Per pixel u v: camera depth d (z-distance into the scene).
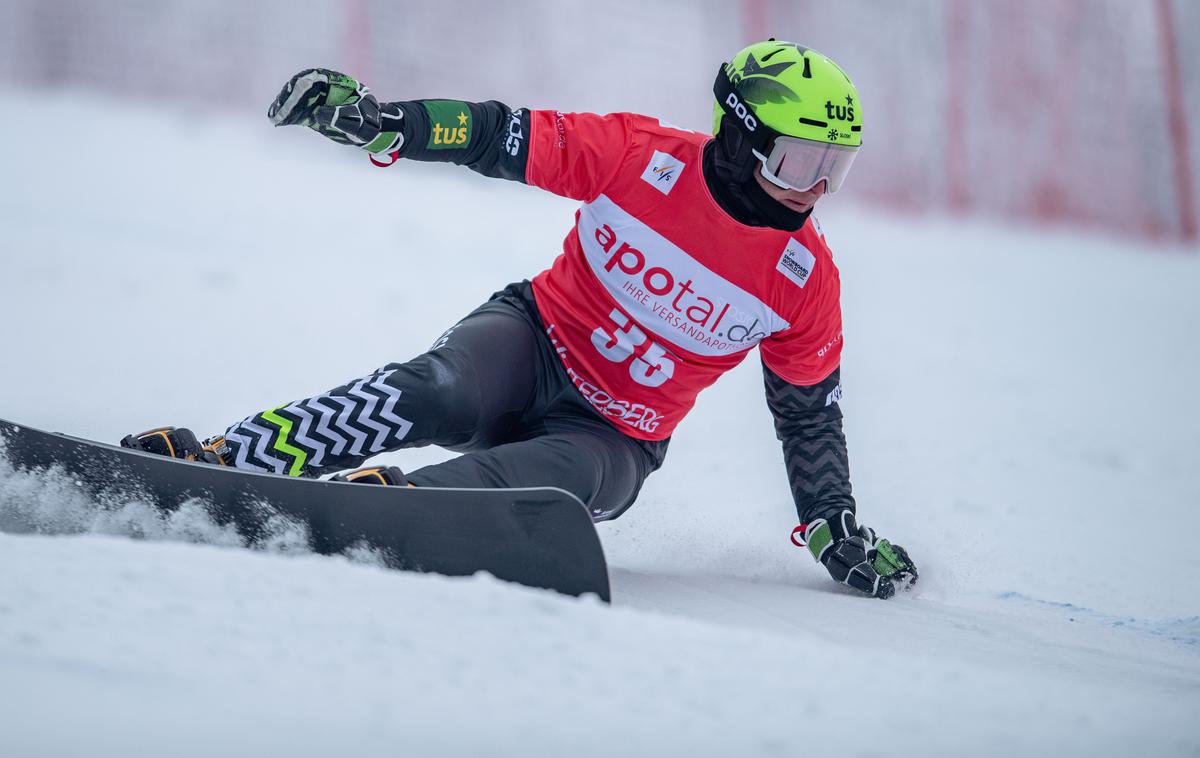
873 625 9.93
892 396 28.72
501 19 64.75
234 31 58.34
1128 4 93.69
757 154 10.53
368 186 53.78
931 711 6.02
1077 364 36.53
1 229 35.75
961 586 12.87
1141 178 93.75
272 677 5.67
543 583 8.16
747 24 74.00
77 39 56.19
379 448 10.34
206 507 8.55
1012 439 24.17
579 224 11.52
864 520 16.53
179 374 22.08
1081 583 13.79
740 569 12.73
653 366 11.31
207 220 42.00
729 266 10.97
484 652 6.23
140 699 5.29
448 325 30.52
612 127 11.09
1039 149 87.00
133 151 50.09
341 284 34.66
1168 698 7.85
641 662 6.32
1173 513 18.64
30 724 4.95
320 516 8.46
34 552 7.14
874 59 78.62
